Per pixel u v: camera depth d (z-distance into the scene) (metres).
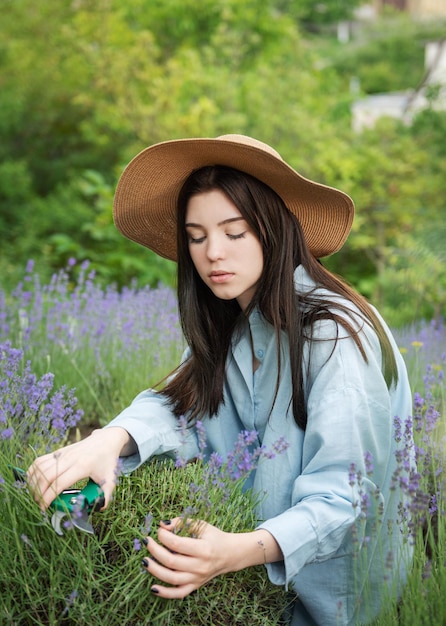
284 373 1.86
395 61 19.55
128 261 6.55
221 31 8.98
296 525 1.58
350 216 1.95
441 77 10.47
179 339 3.40
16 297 3.87
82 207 8.20
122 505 1.68
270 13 9.98
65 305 3.42
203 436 1.77
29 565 1.57
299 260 1.90
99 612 1.54
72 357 3.07
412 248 6.91
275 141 7.85
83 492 1.60
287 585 1.71
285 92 8.16
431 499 1.79
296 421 1.83
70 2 10.27
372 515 1.80
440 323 3.71
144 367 3.13
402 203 7.87
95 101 8.91
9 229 8.56
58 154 10.38
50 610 1.53
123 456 1.84
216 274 1.81
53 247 7.90
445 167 8.45
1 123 9.45
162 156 1.88
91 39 9.61
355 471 1.64
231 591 1.66
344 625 1.83
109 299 3.70
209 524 1.55
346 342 1.76
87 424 2.96
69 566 1.58
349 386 1.72
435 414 1.90
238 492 1.81
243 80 8.58
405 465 1.67
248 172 1.82
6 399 2.07
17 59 9.79
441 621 1.53
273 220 1.84
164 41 9.95
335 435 1.69
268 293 1.85
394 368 1.89
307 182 1.82
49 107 9.89
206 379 2.00
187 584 1.48
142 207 2.06
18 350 2.22
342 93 10.28
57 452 1.68
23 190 8.91
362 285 7.58
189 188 1.83
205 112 7.59
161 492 1.72
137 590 1.55
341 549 1.79
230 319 2.01
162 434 1.90
